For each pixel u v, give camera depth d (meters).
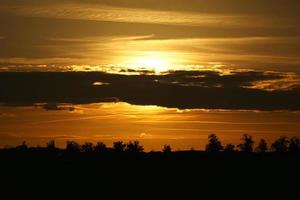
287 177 144.75
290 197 135.62
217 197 135.25
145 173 146.62
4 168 145.00
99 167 148.50
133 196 134.88
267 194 136.75
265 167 151.00
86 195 134.62
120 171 147.00
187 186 141.38
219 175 146.12
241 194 137.62
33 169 144.75
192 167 150.88
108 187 138.62
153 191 137.75
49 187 136.25
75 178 142.50
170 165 152.12
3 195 133.50
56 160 150.75
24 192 135.25
